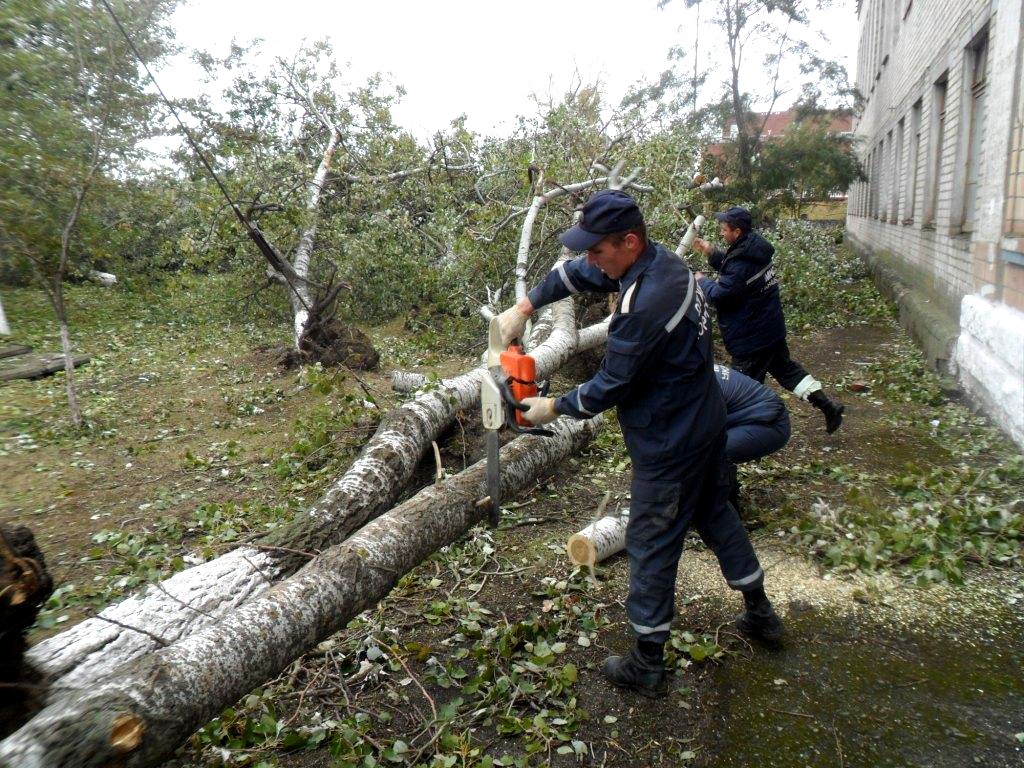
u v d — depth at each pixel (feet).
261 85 35.58
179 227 36.19
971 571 11.25
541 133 28.25
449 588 11.43
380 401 20.25
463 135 30.09
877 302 34.99
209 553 11.18
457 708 8.64
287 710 8.81
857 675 9.00
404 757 7.89
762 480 14.75
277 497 14.97
